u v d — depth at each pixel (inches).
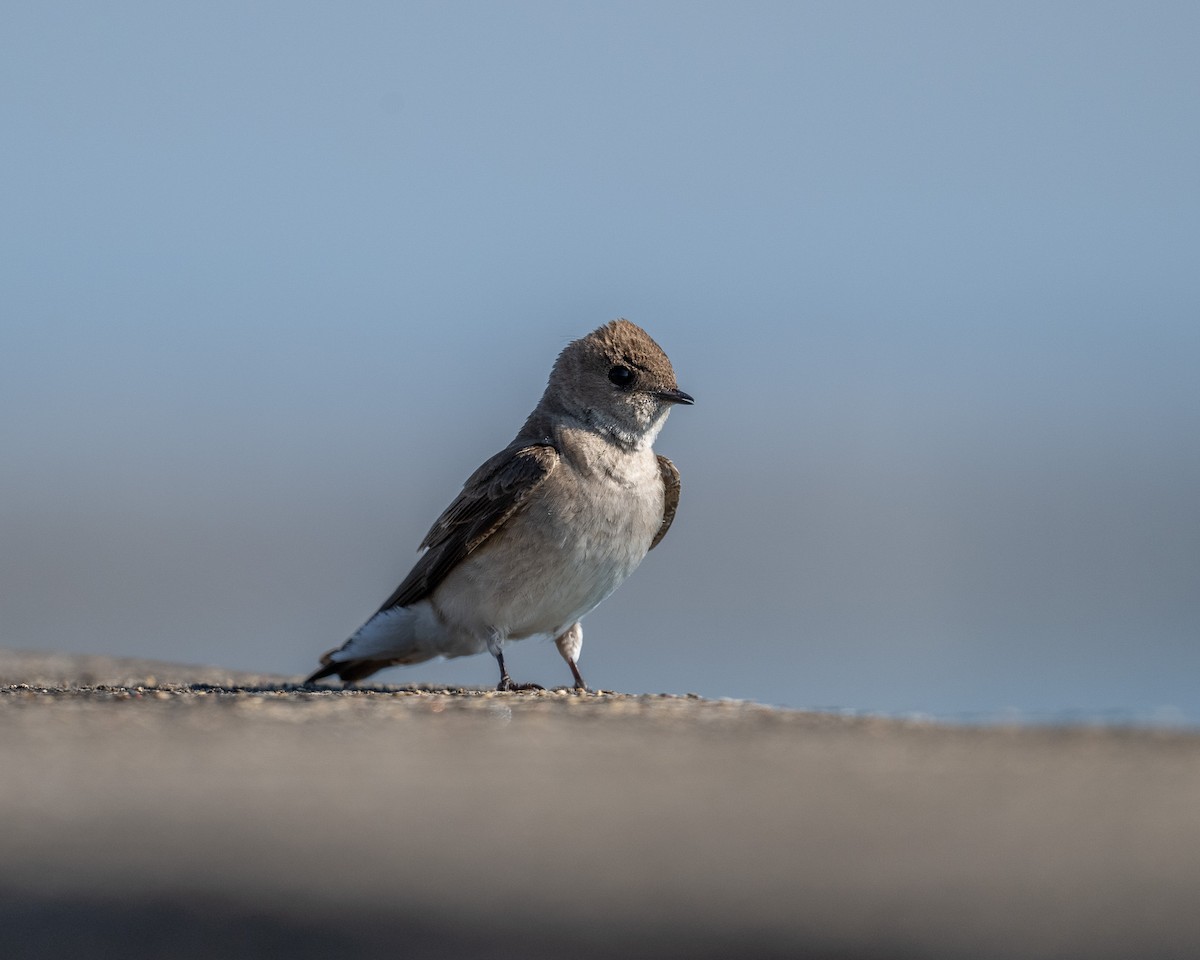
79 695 646.5
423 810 379.9
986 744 497.0
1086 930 276.4
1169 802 395.2
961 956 262.8
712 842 343.9
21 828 355.9
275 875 313.6
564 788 414.3
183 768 439.5
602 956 263.7
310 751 474.6
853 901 296.7
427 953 265.0
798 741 499.5
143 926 278.7
